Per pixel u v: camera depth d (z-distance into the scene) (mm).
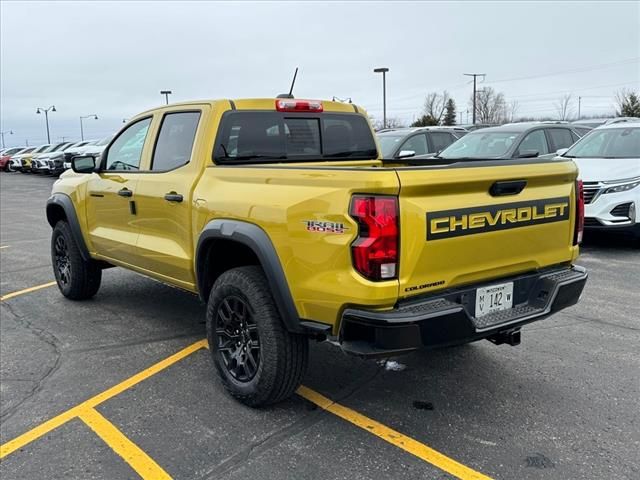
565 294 3627
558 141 10312
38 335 5223
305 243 3186
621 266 7227
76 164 5516
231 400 3867
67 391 4055
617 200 7793
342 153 4977
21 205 17656
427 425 3477
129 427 3531
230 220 3682
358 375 4219
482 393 3879
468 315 3102
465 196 3166
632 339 4777
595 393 3828
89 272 6074
